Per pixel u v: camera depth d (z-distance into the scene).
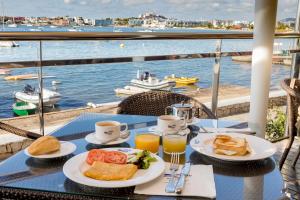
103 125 1.33
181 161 1.13
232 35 2.96
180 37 2.78
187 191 0.91
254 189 0.96
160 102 2.04
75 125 1.54
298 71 3.37
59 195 0.91
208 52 2.92
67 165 1.03
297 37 3.34
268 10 2.67
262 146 1.24
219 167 1.09
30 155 1.13
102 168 0.99
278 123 3.55
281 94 3.50
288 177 2.59
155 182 0.97
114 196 0.89
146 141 1.21
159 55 2.76
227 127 1.52
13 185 0.96
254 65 2.82
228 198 0.90
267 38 2.73
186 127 1.45
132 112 2.01
